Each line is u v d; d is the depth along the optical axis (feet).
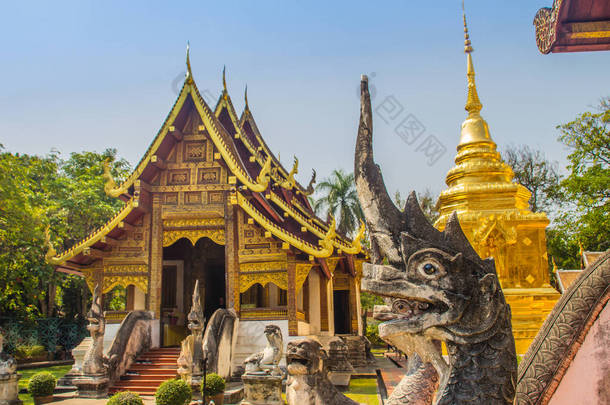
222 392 47.75
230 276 66.44
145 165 67.67
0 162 81.56
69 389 58.23
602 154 87.81
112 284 69.15
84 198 114.73
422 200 109.91
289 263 65.72
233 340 63.21
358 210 146.00
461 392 10.34
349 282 91.81
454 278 10.64
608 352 12.00
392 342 11.17
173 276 83.76
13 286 103.09
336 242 74.28
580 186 85.71
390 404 13.32
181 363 50.70
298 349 22.22
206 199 68.64
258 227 67.72
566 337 12.47
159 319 67.62
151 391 55.26
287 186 79.77
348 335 86.38
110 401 36.81
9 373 47.06
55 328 112.57
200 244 84.48
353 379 65.62
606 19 14.10
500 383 10.31
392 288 10.87
